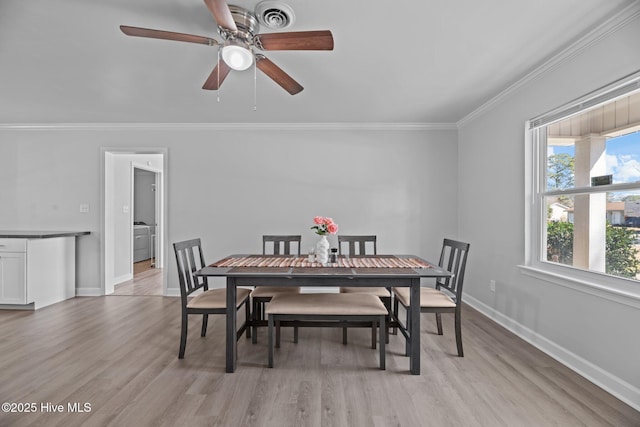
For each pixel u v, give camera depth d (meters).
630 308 1.90
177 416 1.79
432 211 4.25
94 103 3.45
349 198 4.26
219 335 2.95
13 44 2.24
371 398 1.96
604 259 2.17
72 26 2.03
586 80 2.16
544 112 2.57
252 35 1.93
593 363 2.15
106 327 3.13
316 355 2.55
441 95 3.22
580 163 2.35
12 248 3.56
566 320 2.38
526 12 1.89
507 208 3.10
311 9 1.85
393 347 2.70
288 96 3.25
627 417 1.77
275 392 2.02
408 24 2.00
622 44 1.91
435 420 1.76
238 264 2.59
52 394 2.00
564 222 2.51
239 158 4.26
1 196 4.27
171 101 3.40
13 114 3.82
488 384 2.11
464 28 2.05
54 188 4.26
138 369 2.31
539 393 2.01
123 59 2.47
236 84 2.96
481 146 3.61
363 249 3.42
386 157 4.25
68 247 4.13
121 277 5.20
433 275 2.22
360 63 2.54
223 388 2.07
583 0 1.78
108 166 4.33
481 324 3.22
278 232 4.27
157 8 1.86
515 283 2.98
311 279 2.28
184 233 4.27
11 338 2.86
